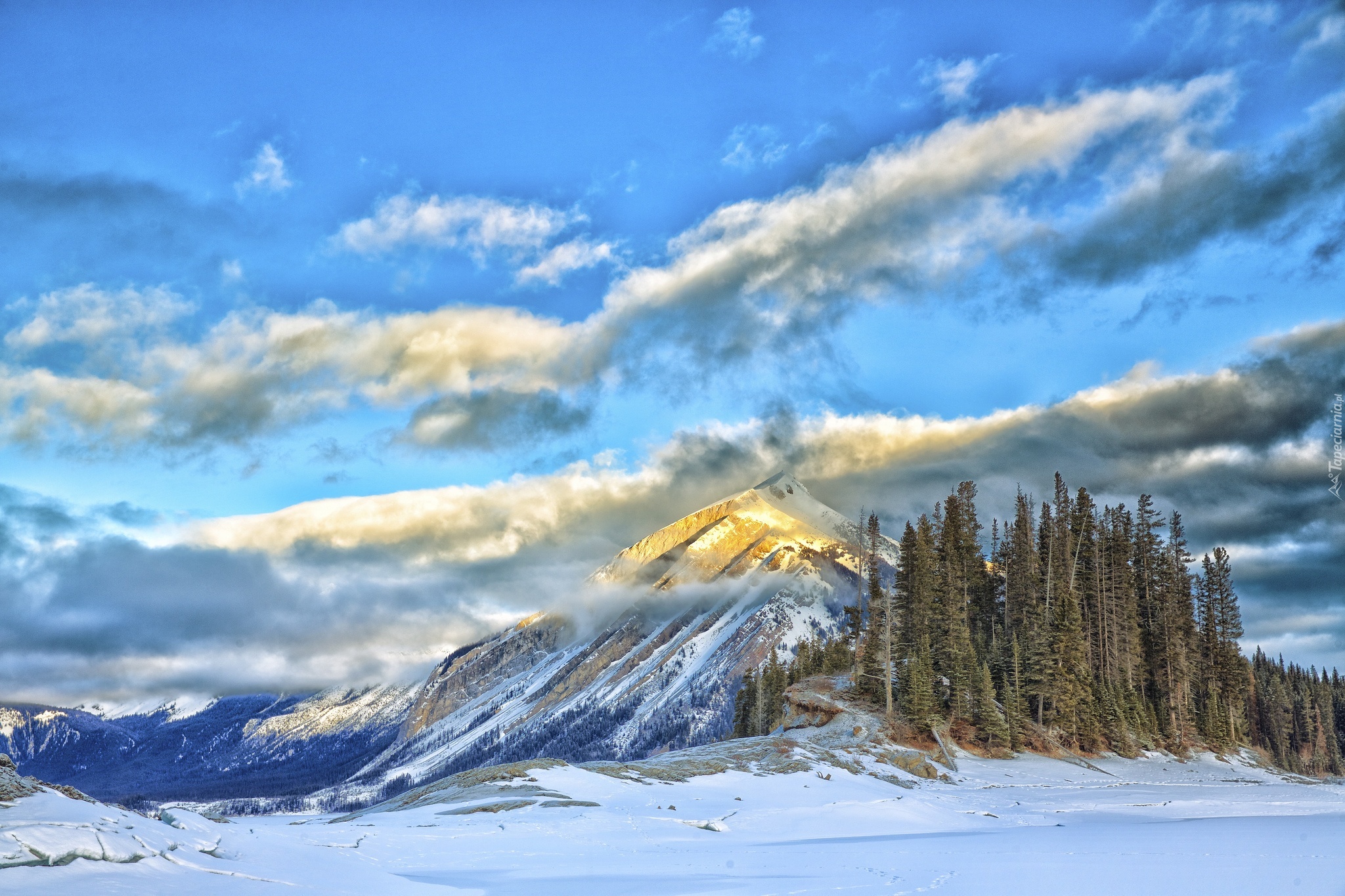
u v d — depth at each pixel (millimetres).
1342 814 69688
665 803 59938
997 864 39156
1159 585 143375
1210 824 59875
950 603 119562
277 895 25953
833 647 155000
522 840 44938
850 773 80000
